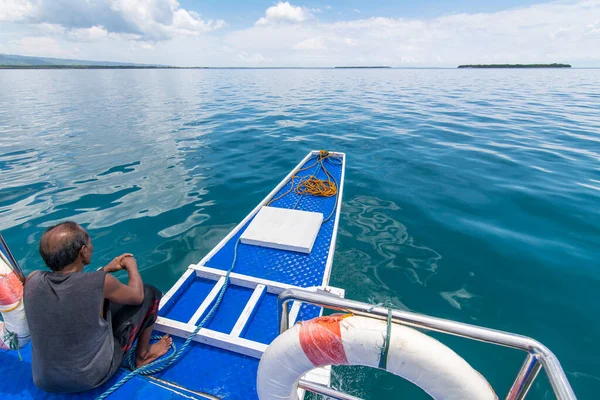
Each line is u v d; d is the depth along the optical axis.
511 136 10.26
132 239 4.44
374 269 3.84
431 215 5.11
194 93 25.31
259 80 46.41
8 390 1.97
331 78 53.19
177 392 2.05
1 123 12.05
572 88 30.41
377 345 1.34
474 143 9.45
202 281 3.29
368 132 11.08
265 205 4.95
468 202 5.55
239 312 2.87
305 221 4.11
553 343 2.86
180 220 5.01
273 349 1.55
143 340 2.19
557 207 5.24
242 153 8.66
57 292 1.57
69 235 1.61
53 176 6.68
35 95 22.14
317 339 1.42
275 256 3.63
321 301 1.56
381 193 5.97
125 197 5.77
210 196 5.91
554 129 11.25
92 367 1.73
